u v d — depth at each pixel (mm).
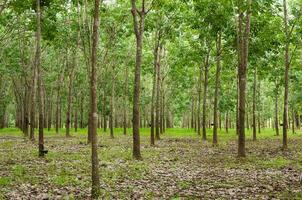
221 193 12289
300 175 15641
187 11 31359
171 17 32844
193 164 19516
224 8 26594
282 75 39562
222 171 17094
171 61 47750
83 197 11602
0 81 58781
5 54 44781
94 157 11453
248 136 47625
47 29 28125
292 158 22016
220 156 23344
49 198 11414
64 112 80125
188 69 53312
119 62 48969
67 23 36469
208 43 35125
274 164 19062
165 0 25016
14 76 58188
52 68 59719
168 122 74688
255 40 26672
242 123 21812
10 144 31188
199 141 36844
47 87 64625
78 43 37094
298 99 50375
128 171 16828
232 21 27266
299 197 11469
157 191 12711
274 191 12516
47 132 53031
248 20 21234
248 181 14477
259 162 20000
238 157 21812
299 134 51375
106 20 34812
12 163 19250
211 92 59906
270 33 25812
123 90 62531
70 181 14117
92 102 11305
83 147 28859
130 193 12328
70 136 42688
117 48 41594
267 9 22359
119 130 61812
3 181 13688
